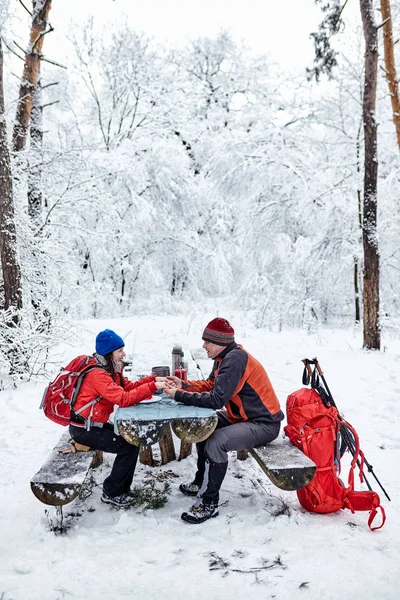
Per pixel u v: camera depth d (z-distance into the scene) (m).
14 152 8.82
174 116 19.47
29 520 3.31
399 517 3.37
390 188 12.99
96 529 3.20
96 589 2.57
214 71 22.02
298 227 16.33
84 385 3.51
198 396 3.49
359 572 2.70
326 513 3.42
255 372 3.57
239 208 17.06
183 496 3.73
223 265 19.02
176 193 19.55
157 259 20.03
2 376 7.08
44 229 10.47
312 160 15.26
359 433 5.23
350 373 7.65
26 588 2.57
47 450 4.66
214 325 3.62
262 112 16.91
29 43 9.01
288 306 15.18
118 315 17.53
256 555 2.86
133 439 3.26
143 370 5.81
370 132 9.12
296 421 3.53
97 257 18.00
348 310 15.92
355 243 13.36
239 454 4.44
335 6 9.99
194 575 2.68
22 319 7.39
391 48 9.72
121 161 16.42
